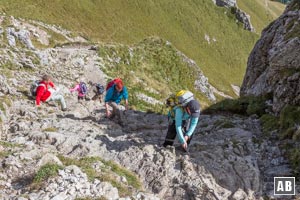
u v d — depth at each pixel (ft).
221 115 49.85
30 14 244.01
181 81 140.36
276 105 43.01
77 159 28.89
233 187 27.40
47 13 271.49
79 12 311.06
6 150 28.14
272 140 35.86
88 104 52.85
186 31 461.37
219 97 303.48
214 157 30.68
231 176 28.43
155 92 97.91
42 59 72.69
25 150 28.37
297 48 43.98
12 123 36.09
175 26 446.60
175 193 26.55
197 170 28.58
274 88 48.83
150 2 428.97
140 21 387.75
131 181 27.02
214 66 447.01
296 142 33.32
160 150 31.55
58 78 67.10
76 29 286.66
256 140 35.60
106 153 31.73
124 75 100.99
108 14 347.77
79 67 87.92
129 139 35.76
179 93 30.48
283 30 61.26
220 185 27.48
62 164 26.22
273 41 63.67
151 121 47.39
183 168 28.73
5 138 32.32
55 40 184.03
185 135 30.09
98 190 23.25
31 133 33.04
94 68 92.07
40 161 25.88
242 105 51.78
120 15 363.97
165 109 67.77
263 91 54.19
